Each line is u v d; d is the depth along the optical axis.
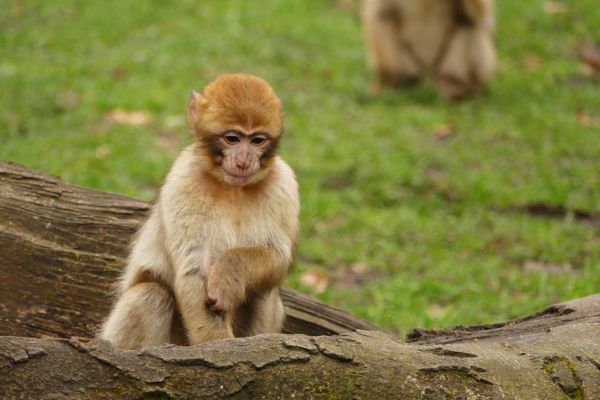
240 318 8.23
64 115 17.69
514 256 13.88
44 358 5.72
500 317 11.98
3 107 17.64
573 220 15.25
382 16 20.41
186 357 5.85
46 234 9.36
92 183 14.77
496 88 20.73
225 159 7.71
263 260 7.72
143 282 8.19
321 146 17.02
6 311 9.08
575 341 6.78
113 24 22.05
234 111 7.70
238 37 21.73
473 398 6.06
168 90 18.80
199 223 7.81
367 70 21.48
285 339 6.07
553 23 24.38
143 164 15.72
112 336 7.85
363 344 6.17
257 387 5.87
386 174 16.05
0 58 20.12
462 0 20.27
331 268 13.52
